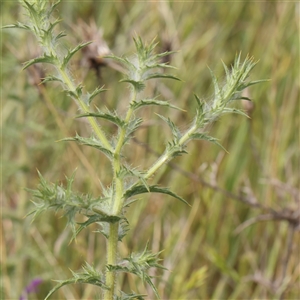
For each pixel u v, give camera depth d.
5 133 3.44
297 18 3.92
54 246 3.57
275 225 3.56
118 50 4.09
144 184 1.25
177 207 3.70
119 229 1.39
